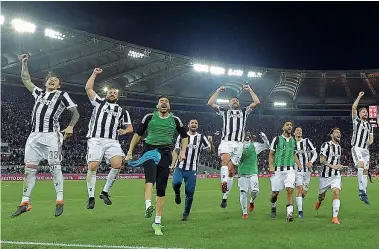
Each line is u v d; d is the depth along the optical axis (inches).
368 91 1940.2
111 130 331.3
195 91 1952.5
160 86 1841.8
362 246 236.2
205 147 385.7
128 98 1824.6
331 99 2037.4
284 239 255.4
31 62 1429.6
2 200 552.4
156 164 279.4
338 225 318.3
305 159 462.6
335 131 382.6
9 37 1301.7
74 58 1503.4
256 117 2102.6
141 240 248.7
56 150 295.9
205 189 810.2
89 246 229.5
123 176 1391.5
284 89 1979.6
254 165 387.5
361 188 437.1
